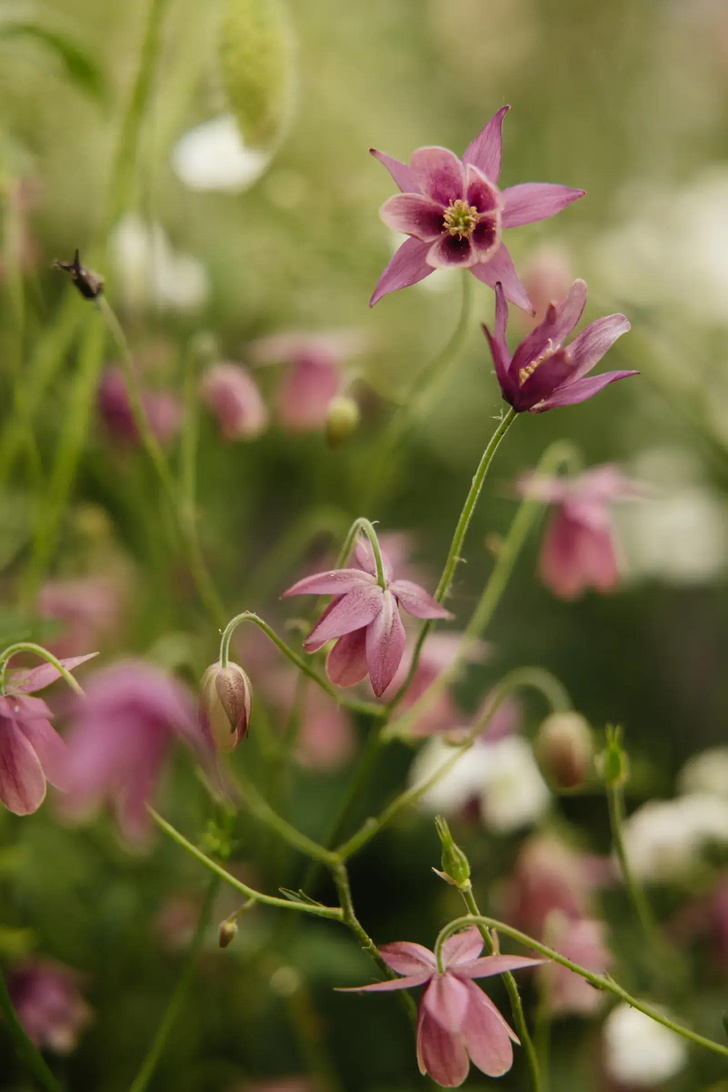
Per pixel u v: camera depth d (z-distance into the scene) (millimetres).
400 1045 854
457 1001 605
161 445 844
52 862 820
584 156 1713
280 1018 851
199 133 817
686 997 776
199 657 769
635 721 1130
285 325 1154
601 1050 796
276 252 1074
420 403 798
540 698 1105
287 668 854
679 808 828
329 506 1082
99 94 795
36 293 840
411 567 909
